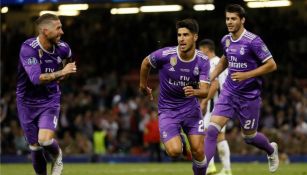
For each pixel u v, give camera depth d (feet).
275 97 135.64
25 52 52.90
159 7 153.28
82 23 171.32
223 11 160.97
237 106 60.75
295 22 165.48
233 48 59.77
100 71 163.53
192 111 52.85
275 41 164.04
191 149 52.95
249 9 166.81
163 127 52.54
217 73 62.49
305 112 128.16
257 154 122.52
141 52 166.40
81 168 98.84
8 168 99.14
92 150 128.06
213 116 60.39
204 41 70.38
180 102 52.85
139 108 132.16
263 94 142.92
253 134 62.34
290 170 84.99
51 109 54.85
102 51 167.22
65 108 133.90
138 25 169.17
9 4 117.60
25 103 55.01
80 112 135.03
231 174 70.44
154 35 167.02
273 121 129.59
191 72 51.85
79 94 142.61
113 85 153.79
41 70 53.72
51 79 51.21
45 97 54.90
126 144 129.08
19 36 164.45
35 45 53.16
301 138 124.77
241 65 59.72
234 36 59.82
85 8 151.53
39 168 57.82
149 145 123.13
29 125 55.47
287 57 161.07
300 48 163.02
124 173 83.82
